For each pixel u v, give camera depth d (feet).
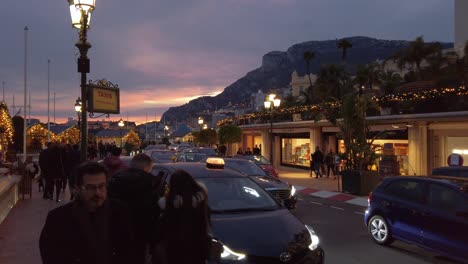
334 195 59.67
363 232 35.19
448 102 69.05
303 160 110.32
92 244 9.85
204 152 72.84
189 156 66.90
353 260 26.86
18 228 32.48
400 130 76.64
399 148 77.71
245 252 16.56
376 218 30.99
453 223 24.71
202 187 13.57
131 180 16.15
